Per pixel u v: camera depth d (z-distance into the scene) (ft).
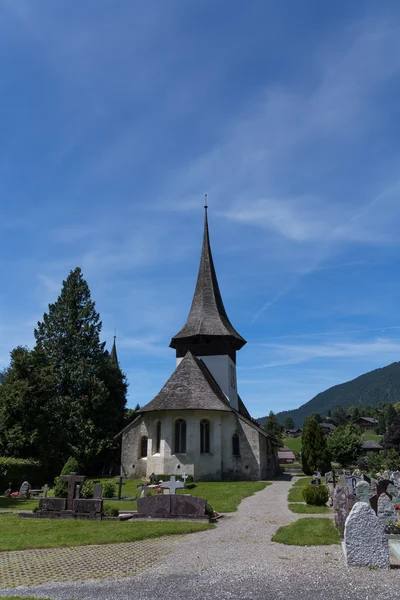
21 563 36.94
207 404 120.88
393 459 150.92
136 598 27.32
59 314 164.45
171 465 116.88
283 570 33.35
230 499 81.46
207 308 160.35
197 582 30.68
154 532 49.16
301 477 140.56
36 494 95.86
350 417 618.03
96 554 40.11
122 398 175.52
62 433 142.00
